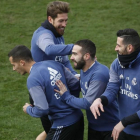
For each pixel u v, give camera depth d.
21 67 14.97
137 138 14.28
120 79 14.15
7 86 27.25
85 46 14.36
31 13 41.59
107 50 33.53
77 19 40.22
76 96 16.33
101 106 13.46
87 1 44.34
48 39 15.60
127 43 13.16
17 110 23.58
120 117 14.72
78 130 15.89
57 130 15.09
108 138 15.43
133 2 43.56
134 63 13.46
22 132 20.92
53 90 14.62
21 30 38.03
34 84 14.21
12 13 41.66
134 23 38.91
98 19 40.09
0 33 37.53
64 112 14.95
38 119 22.48
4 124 21.75
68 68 17.61
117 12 41.41
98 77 14.43
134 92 13.64
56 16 15.67
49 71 14.66
